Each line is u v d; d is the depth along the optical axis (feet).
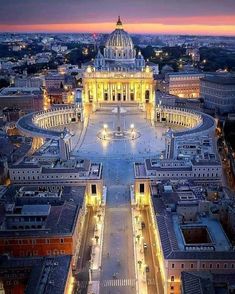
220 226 611.47
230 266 524.93
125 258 614.75
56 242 592.19
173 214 650.43
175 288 533.96
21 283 520.83
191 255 527.81
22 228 632.79
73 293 538.47
